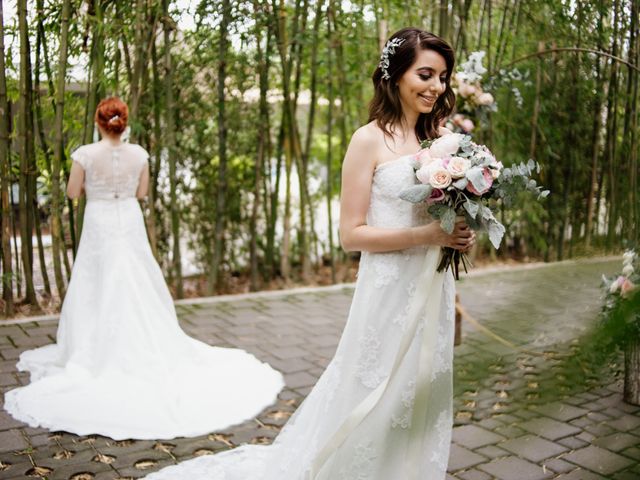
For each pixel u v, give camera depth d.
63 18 4.21
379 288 1.88
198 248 5.82
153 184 5.17
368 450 1.85
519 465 2.55
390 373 1.81
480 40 5.45
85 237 3.58
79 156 3.50
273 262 5.96
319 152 6.48
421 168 1.68
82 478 2.44
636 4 3.81
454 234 1.72
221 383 3.37
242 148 5.61
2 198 4.49
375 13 5.39
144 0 4.56
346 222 1.89
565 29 4.58
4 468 2.50
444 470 1.89
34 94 4.65
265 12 4.98
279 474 2.12
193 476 2.39
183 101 5.25
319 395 2.08
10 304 4.56
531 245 6.85
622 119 4.75
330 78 5.54
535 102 5.50
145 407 3.03
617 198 3.61
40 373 3.44
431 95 1.85
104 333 3.36
